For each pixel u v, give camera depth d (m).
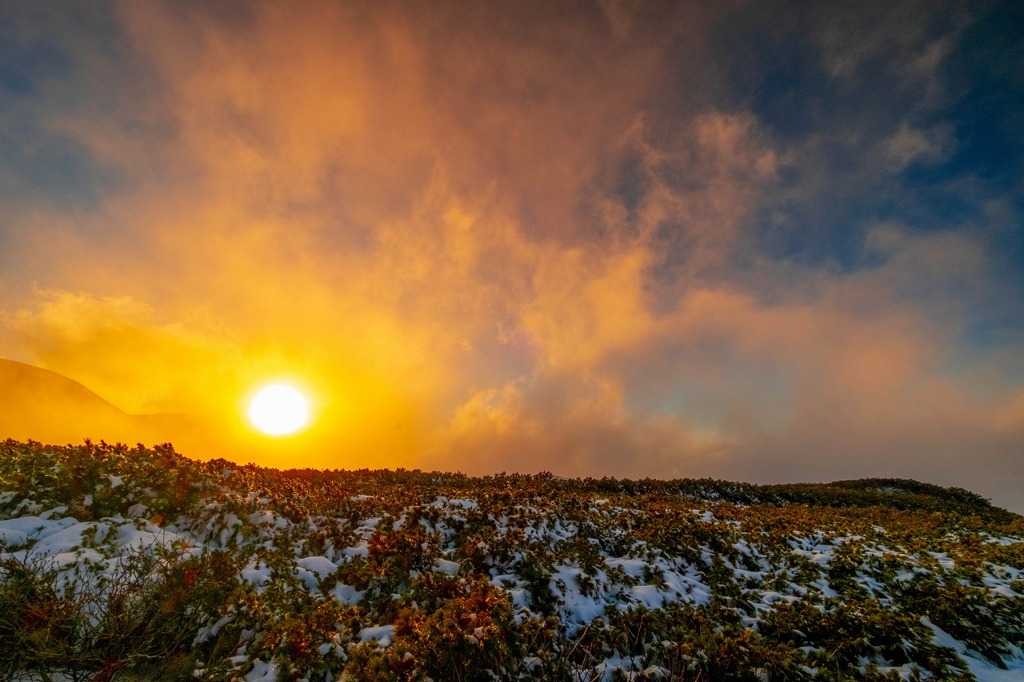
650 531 14.24
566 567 10.64
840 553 13.52
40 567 6.92
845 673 7.85
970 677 7.81
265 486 14.58
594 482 26.95
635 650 8.46
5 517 9.35
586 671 7.58
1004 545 15.12
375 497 16.06
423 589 9.05
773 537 14.94
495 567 10.78
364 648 6.78
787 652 8.14
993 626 9.32
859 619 9.23
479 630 7.05
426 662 6.57
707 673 7.67
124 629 6.13
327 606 7.74
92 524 9.20
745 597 10.80
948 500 29.66
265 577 8.80
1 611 5.78
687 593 10.88
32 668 5.79
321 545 10.90
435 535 11.91
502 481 24.78
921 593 10.77
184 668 6.20
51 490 10.29
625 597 10.12
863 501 26.39
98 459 11.85
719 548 13.55
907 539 16.11
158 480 11.62
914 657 8.39
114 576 7.16
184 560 8.16
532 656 7.47
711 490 26.80
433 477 24.50
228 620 7.15
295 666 6.30
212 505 11.34
